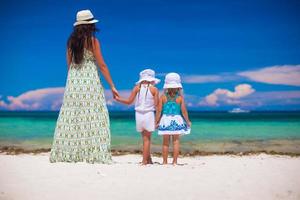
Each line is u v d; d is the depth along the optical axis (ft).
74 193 16.05
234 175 19.66
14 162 23.31
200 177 19.07
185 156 34.88
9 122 66.08
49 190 16.48
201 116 83.51
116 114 79.61
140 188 16.84
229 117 77.41
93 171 20.13
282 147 44.57
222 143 47.39
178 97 24.93
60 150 23.40
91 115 23.24
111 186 17.15
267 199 15.48
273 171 21.06
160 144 43.93
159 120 24.98
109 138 23.67
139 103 24.43
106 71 23.95
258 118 75.05
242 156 34.22
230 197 15.65
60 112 23.71
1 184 17.39
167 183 17.74
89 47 23.30
